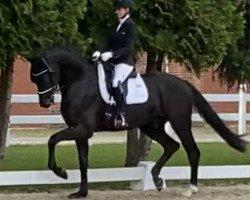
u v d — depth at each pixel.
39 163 18.86
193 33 15.27
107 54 13.75
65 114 13.98
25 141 24.08
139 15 15.06
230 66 17.16
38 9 13.72
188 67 15.90
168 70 26.61
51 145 13.66
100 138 25.58
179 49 15.30
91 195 14.72
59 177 14.42
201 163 19.20
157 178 14.69
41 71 13.69
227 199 14.43
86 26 15.35
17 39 13.59
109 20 15.03
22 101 24.33
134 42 14.13
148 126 14.77
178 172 15.47
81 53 14.56
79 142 13.91
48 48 13.91
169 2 15.04
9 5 13.48
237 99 25.42
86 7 14.78
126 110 14.04
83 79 13.94
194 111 16.31
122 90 13.94
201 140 24.91
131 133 17.11
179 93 14.46
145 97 14.16
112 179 15.05
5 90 16.03
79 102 13.80
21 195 14.68
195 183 14.72
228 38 15.54
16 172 14.55
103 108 13.97
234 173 15.73
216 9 15.38
